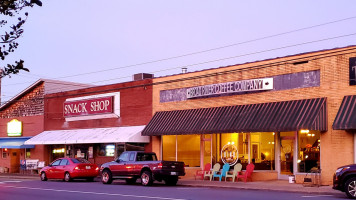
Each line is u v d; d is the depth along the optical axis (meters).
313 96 24.55
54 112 42.34
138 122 34.56
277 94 26.16
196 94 30.17
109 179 27.72
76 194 20.30
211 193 20.28
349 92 23.02
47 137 40.75
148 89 34.09
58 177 31.34
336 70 23.64
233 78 28.45
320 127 23.19
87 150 38.78
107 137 34.41
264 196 18.64
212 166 29.91
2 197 19.36
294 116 24.17
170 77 32.44
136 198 17.97
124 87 34.16
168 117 31.70
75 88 46.22
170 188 23.69
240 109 27.47
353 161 22.59
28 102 45.16
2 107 47.31
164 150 32.66
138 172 26.05
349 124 21.62
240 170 27.27
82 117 39.28
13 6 5.13
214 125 27.88
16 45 5.30
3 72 5.39
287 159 26.53
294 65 25.52
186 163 31.27
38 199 18.39
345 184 17.45
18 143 44.53
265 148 27.56
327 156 23.62
